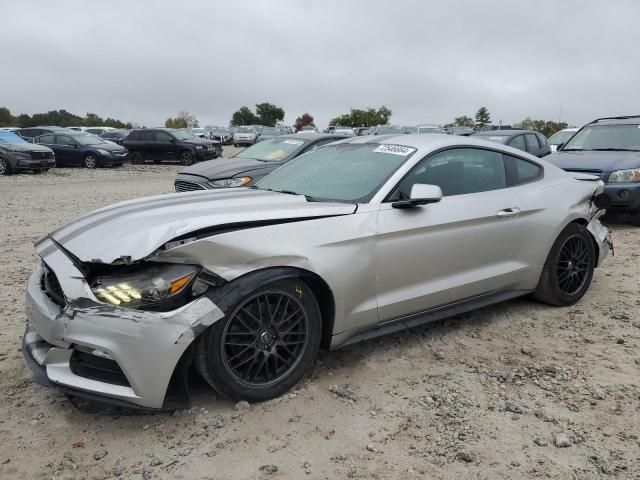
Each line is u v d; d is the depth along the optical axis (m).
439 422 3.07
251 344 3.13
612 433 2.96
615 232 8.14
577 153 9.08
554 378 3.58
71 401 3.01
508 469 2.66
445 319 4.60
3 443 2.87
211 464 2.71
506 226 4.29
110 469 2.67
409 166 3.93
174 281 2.86
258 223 3.20
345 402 3.27
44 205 11.37
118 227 3.17
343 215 3.50
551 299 4.80
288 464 2.71
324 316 3.50
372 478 2.60
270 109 80.69
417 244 3.76
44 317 2.98
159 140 24.53
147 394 2.82
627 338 4.21
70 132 23.30
